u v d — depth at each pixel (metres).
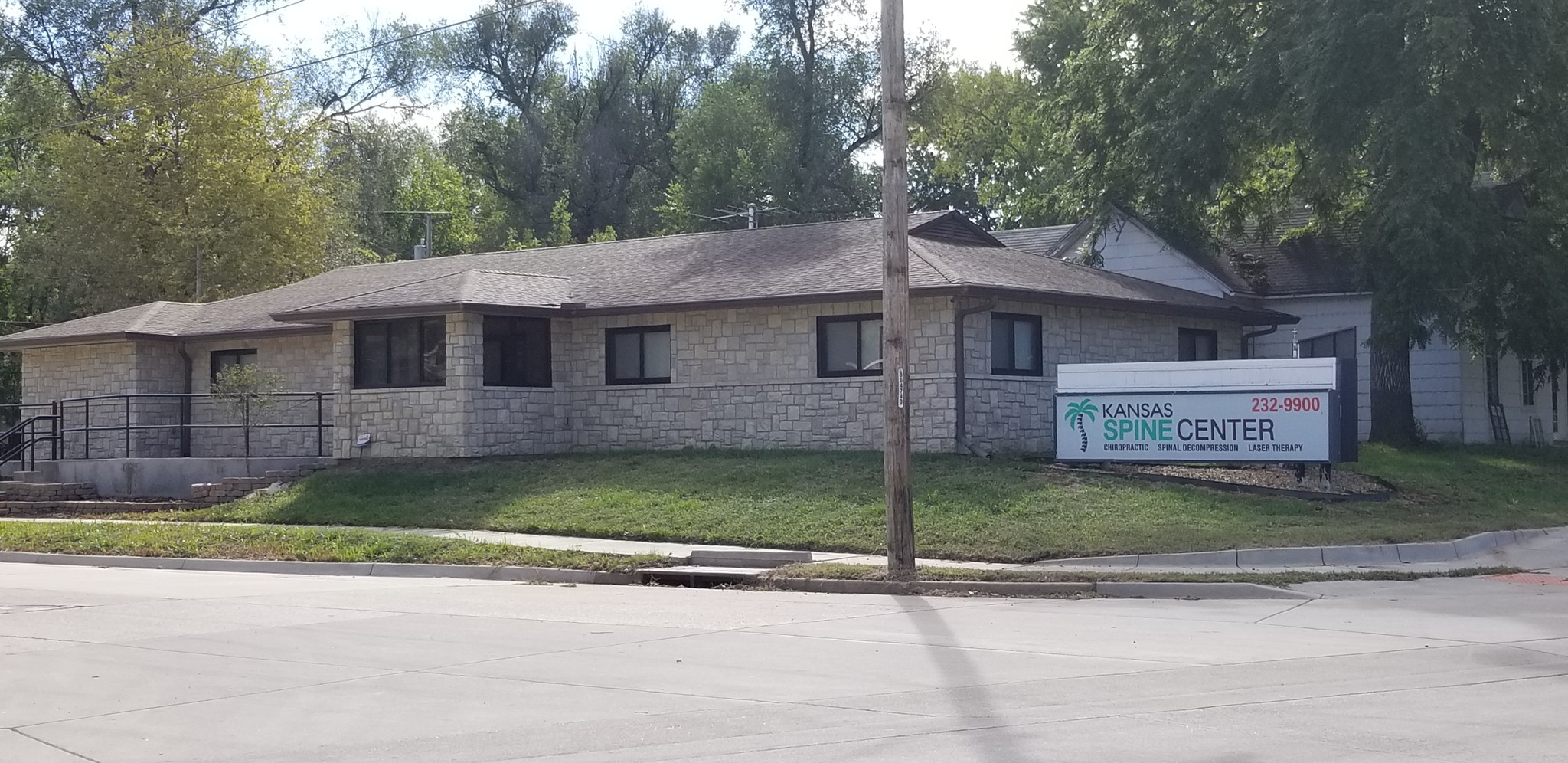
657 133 70.44
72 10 48.53
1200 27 29.97
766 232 30.33
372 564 18.47
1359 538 17.91
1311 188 30.12
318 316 26.66
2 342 31.98
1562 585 15.60
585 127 70.06
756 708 9.07
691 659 11.07
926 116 56.47
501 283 26.98
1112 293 26.47
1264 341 32.44
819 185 55.44
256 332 29.70
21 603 14.93
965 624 12.96
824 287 24.56
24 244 44.34
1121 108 31.69
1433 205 25.30
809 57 55.62
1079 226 34.41
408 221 69.19
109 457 31.14
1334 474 23.16
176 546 19.91
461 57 68.62
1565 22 25.78
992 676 10.11
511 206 70.25
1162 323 28.27
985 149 60.78
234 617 13.77
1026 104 55.94
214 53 44.62
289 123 46.53
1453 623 12.71
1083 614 13.68
